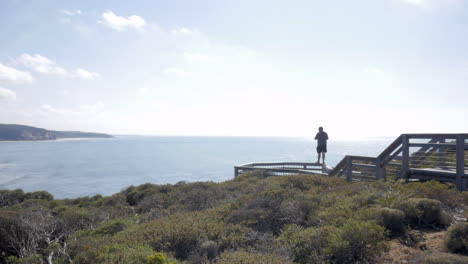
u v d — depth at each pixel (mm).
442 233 5113
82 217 11438
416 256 4234
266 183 11547
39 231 9992
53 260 7176
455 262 3762
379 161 10383
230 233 6066
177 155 199000
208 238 5918
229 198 11078
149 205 12852
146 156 193250
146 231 6449
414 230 5328
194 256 5188
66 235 10070
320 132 17891
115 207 14164
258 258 4520
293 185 10453
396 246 4840
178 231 6062
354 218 5707
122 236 6598
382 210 5629
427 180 8891
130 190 18609
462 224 4547
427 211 5551
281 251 4918
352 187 8617
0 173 109188
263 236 5789
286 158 137625
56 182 84000
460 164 7824
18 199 19469
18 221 9688
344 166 12703
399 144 9875
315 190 9250
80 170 116688
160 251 5402
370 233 4629
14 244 9500
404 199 6211
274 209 7098
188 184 15562
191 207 10773
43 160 169125
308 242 4949
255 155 180375
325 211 6527
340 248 4570
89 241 7176
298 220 6535
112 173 104375
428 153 10258
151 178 87500
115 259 4875
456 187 7863
